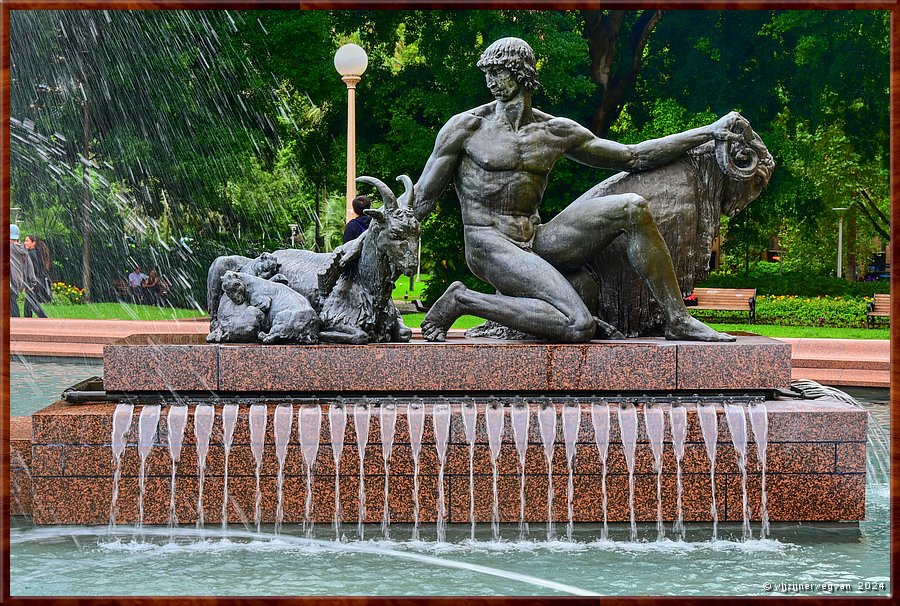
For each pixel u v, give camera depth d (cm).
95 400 584
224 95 1914
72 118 1889
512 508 563
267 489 562
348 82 1286
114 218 2012
